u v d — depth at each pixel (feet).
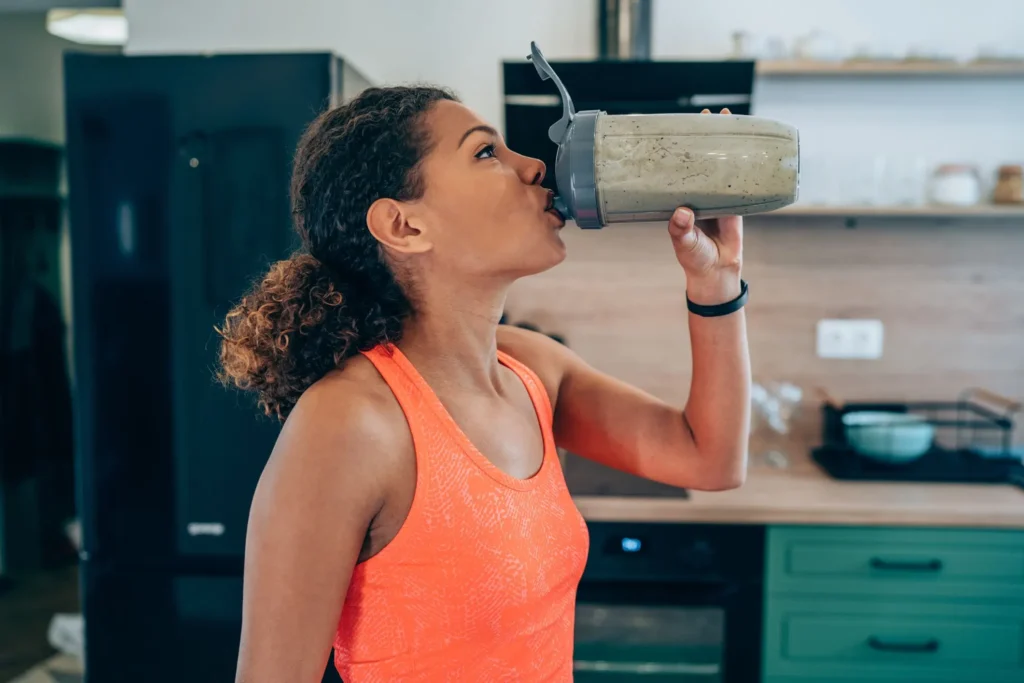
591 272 8.33
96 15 10.53
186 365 6.49
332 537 2.27
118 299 6.51
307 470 2.27
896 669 6.51
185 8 8.13
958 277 8.12
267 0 8.11
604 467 7.56
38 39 11.14
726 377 2.96
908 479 7.13
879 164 7.54
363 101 2.65
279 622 2.25
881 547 6.45
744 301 2.95
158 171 6.42
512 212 2.54
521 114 6.88
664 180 2.56
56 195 11.32
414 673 2.40
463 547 2.37
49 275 11.26
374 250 2.62
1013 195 7.44
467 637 2.39
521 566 2.43
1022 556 6.36
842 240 8.16
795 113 8.05
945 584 6.43
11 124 11.05
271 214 6.35
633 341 8.36
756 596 6.55
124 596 6.68
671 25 7.95
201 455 6.53
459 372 2.65
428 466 2.38
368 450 2.31
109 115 6.41
